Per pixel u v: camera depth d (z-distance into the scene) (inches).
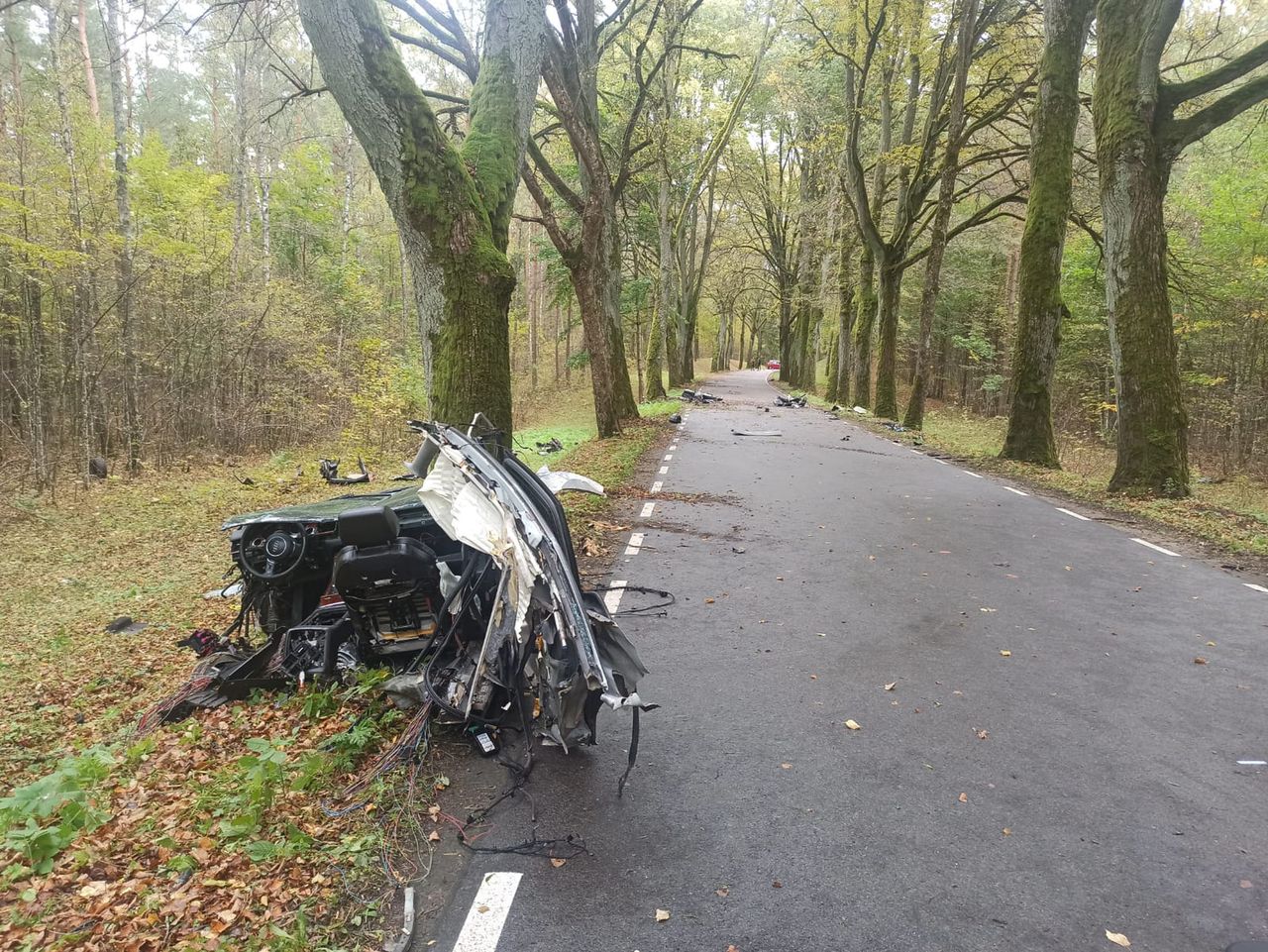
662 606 261.6
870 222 1072.8
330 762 157.9
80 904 120.2
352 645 190.5
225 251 888.3
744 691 195.3
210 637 214.8
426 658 177.5
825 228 1469.0
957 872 125.8
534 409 1633.9
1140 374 499.5
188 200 823.7
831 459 648.4
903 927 113.0
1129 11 490.9
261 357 951.6
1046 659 219.0
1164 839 135.5
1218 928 113.4
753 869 126.3
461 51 499.5
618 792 149.3
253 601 198.2
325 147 1375.5
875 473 573.0
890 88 1047.0
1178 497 488.4
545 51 561.0
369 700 180.9
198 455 850.1
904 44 910.4
